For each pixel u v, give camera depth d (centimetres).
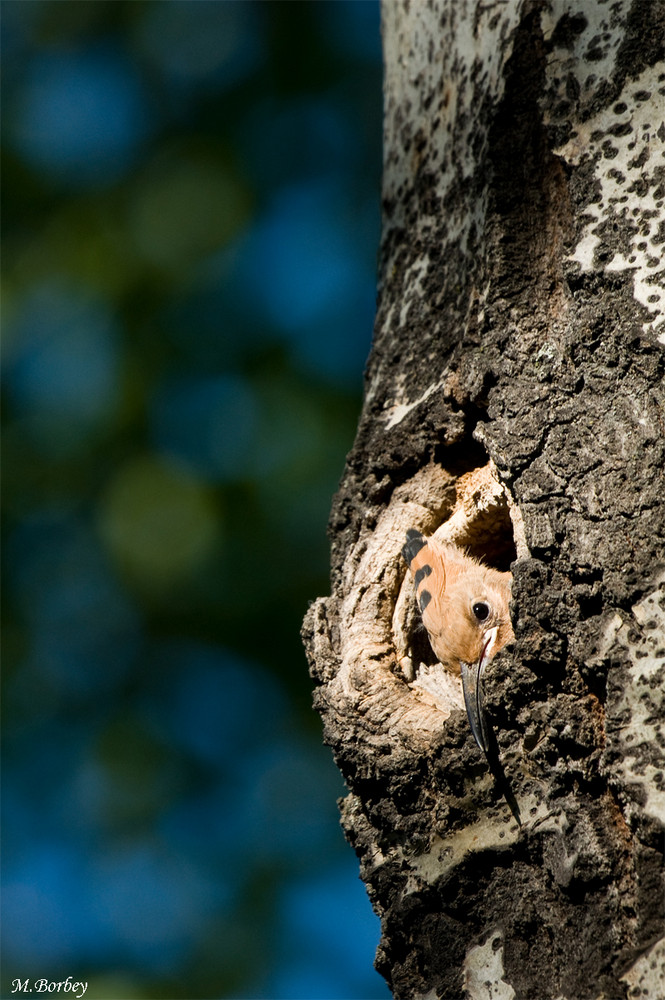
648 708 471
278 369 1366
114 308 1386
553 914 495
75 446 1364
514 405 546
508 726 525
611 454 510
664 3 545
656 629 479
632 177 535
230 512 1310
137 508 1299
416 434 616
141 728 1303
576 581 507
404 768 565
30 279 1412
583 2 565
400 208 662
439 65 645
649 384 511
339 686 609
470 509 638
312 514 1301
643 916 458
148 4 1550
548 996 486
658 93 536
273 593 1287
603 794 491
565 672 505
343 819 600
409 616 650
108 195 1450
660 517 491
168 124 1498
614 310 525
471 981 513
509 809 519
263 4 1517
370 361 657
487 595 651
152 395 1361
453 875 529
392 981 554
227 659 1312
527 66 582
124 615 1334
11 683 1323
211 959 1172
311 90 1487
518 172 579
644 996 452
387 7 712
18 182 1472
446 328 611
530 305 562
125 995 1141
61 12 1566
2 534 1361
